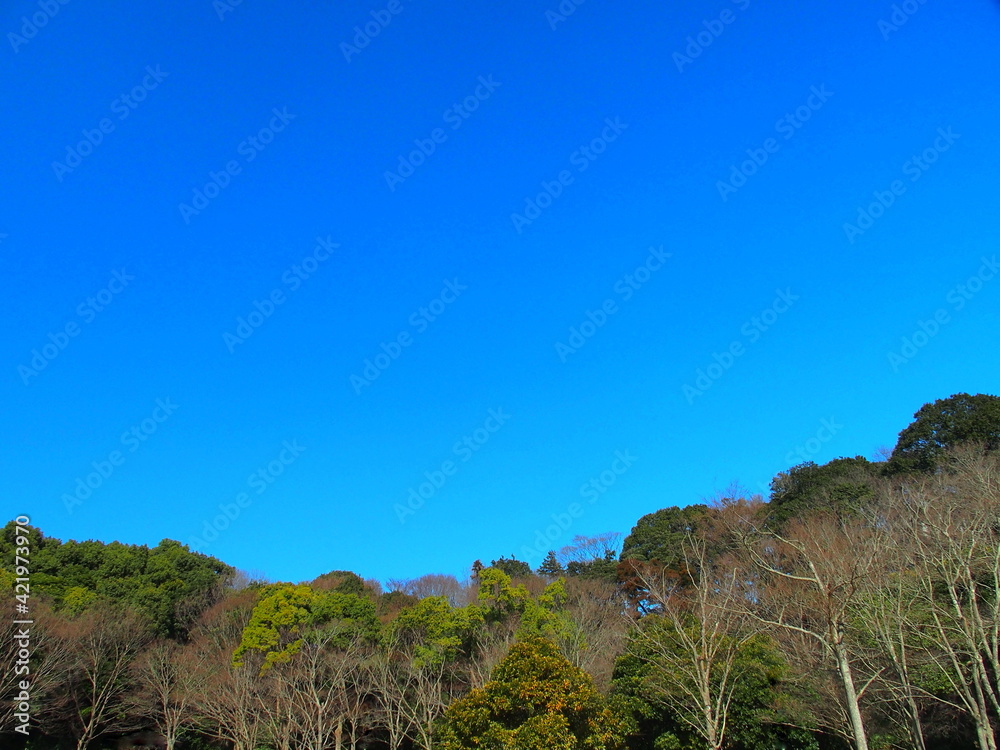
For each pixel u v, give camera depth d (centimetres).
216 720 3803
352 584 5753
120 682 3984
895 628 2247
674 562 5128
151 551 5869
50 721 3697
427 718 3462
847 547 2570
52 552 5131
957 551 2088
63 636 3762
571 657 3572
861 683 2331
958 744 2455
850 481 5216
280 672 3738
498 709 2433
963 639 2136
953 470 4228
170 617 4916
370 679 3753
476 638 4009
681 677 2434
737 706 2473
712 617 2502
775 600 2712
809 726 2484
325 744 3616
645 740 2659
